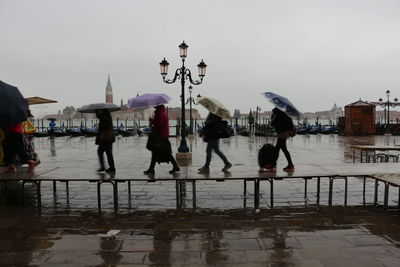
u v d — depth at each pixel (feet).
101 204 24.11
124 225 19.40
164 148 25.07
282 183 31.40
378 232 18.16
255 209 22.49
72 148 68.18
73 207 23.40
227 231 18.33
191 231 18.35
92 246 16.33
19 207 23.44
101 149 26.43
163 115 25.32
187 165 40.60
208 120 26.55
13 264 14.42
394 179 22.27
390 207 23.18
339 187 29.71
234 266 14.17
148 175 24.38
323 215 21.29
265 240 17.01
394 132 102.94
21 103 26.76
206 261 14.65
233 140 88.28
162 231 18.37
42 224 19.71
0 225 19.54
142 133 116.67
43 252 15.65
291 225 19.33
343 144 73.56
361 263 14.42
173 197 26.11
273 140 87.81
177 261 14.66
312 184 30.91
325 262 14.52
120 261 14.66
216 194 27.09
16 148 27.35
